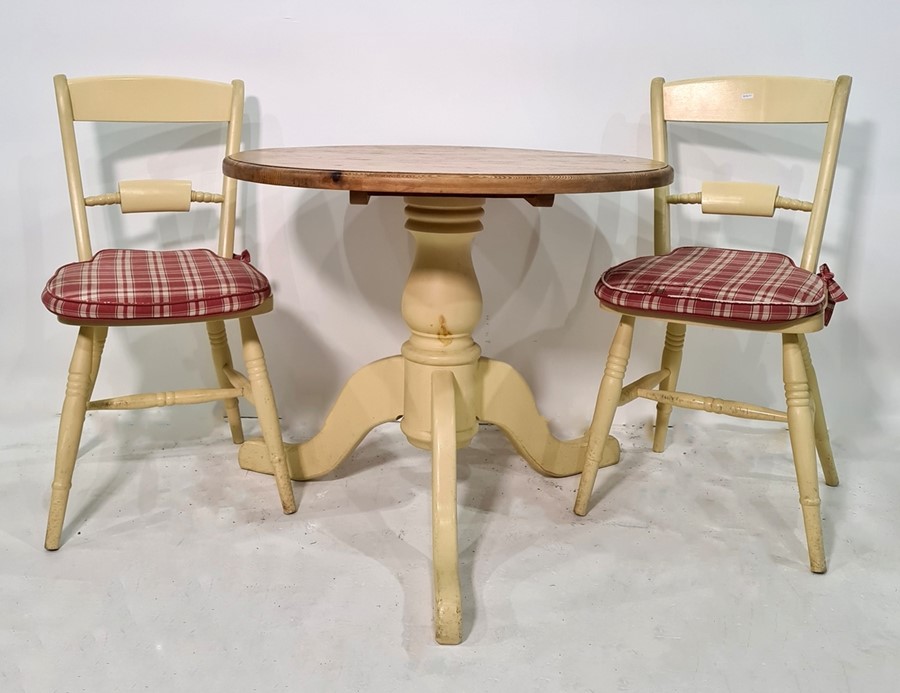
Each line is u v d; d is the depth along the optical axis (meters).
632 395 1.53
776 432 1.92
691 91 1.61
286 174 1.10
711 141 1.78
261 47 1.72
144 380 1.92
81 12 1.69
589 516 1.54
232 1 1.69
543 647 1.18
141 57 1.72
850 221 1.82
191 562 1.36
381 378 1.55
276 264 1.85
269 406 1.47
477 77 1.74
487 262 1.85
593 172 1.14
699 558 1.41
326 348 1.91
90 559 1.36
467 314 1.44
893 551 1.44
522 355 1.92
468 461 1.77
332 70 1.73
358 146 1.66
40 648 1.15
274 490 1.62
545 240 1.83
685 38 1.71
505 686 1.10
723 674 1.13
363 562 1.38
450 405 1.36
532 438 1.62
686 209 1.82
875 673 1.14
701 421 1.96
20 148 1.76
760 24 1.71
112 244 1.82
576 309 1.88
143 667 1.12
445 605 1.18
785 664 1.15
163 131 1.76
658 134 1.62
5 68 1.71
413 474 1.71
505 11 1.70
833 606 1.28
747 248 1.84
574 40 1.71
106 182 1.78
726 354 1.92
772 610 1.27
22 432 1.83
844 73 1.73
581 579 1.34
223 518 1.50
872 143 1.77
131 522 1.48
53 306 1.27
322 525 1.49
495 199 1.80
